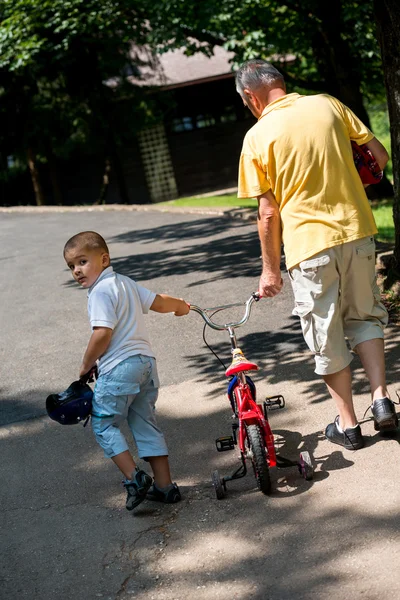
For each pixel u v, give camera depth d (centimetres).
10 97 2566
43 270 1167
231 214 1423
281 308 754
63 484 464
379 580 319
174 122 3033
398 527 355
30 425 568
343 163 420
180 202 2288
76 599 343
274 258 437
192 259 1077
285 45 1731
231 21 1670
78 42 2405
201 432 504
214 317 761
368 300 432
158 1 1644
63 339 786
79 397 408
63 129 2605
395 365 558
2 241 1555
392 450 427
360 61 1784
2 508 444
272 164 421
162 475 420
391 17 656
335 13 1642
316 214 417
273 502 398
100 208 1878
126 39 2148
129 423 428
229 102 3052
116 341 411
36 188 2773
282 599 318
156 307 428
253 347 657
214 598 327
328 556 343
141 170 3033
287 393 543
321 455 439
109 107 2608
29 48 2061
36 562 380
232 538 373
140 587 345
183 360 654
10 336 827
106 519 414
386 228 1202
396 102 675
